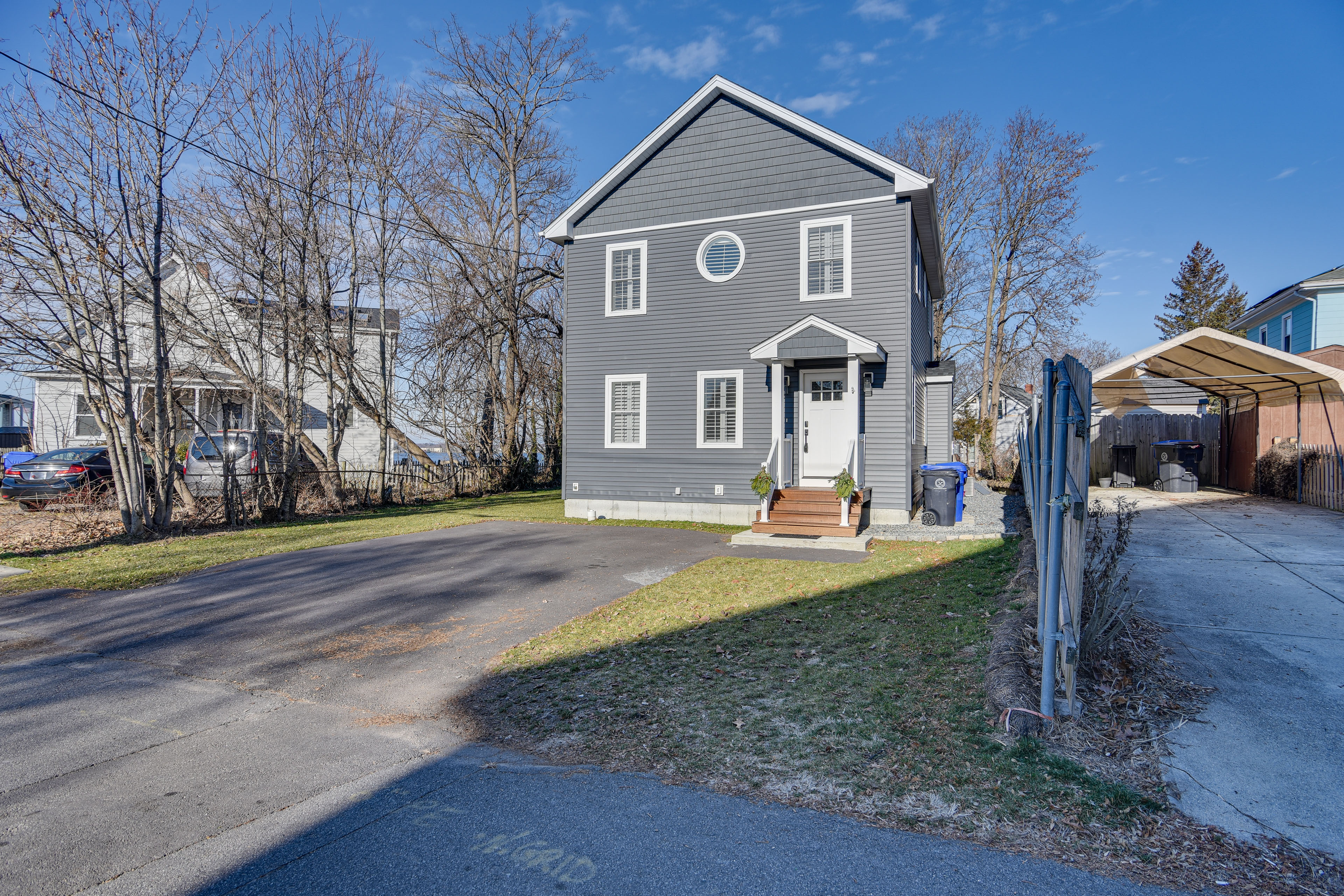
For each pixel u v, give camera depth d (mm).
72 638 7566
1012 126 33562
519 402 28828
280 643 7340
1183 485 17969
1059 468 4594
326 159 19031
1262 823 3508
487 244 28234
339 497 19734
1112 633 5355
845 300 14695
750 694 5438
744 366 15562
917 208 15078
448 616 8258
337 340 21672
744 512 15570
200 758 4676
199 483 17547
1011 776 3969
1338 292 22203
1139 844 3354
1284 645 5973
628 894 3070
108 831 3727
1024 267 34688
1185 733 4461
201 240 17766
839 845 3406
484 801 3980
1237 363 14031
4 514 16812
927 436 19703
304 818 3834
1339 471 13227
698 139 16016
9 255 12984
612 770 4344
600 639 7098
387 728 5168
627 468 16656
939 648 6199
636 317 16547
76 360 13938
